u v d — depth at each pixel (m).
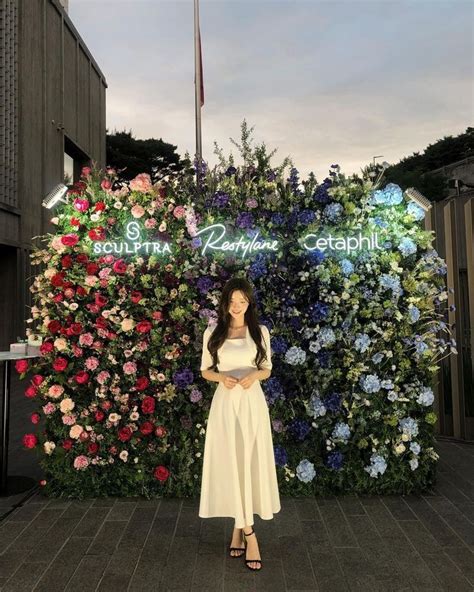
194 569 3.11
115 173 4.69
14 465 5.36
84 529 3.66
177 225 4.40
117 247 4.40
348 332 4.27
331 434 4.26
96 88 21.53
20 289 12.89
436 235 6.46
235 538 3.28
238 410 3.22
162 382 4.29
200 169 4.49
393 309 4.31
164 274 4.34
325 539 3.49
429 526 3.68
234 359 3.28
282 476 4.25
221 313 3.36
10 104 12.48
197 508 4.04
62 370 4.23
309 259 4.25
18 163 12.98
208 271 4.32
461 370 6.14
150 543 3.44
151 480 4.27
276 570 3.09
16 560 3.23
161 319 4.27
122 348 4.30
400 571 3.07
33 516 3.90
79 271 4.35
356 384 4.29
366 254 4.35
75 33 18.20
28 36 13.67
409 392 4.32
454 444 6.04
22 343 4.65
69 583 2.96
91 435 4.25
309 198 4.43
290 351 4.12
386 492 4.30
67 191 4.54
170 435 4.26
